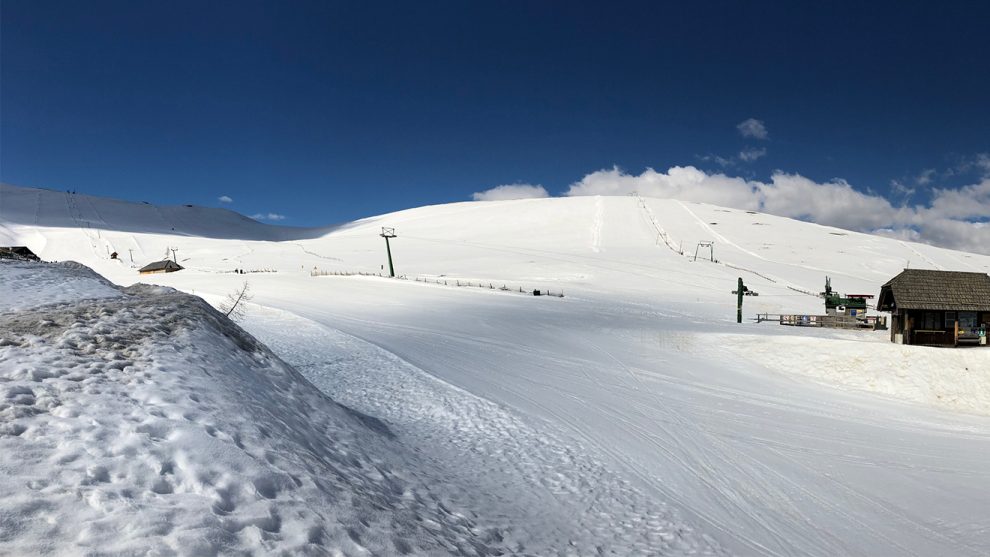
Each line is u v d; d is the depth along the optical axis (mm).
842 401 18141
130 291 15164
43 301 12000
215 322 10891
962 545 9398
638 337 27891
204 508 4594
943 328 23750
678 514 9766
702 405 17172
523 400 16688
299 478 5871
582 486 10547
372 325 30344
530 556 7324
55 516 3877
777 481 11734
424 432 12789
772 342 24328
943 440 14570
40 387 5844
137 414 5758
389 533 5773
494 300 43375
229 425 6289
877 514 10406
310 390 10836
